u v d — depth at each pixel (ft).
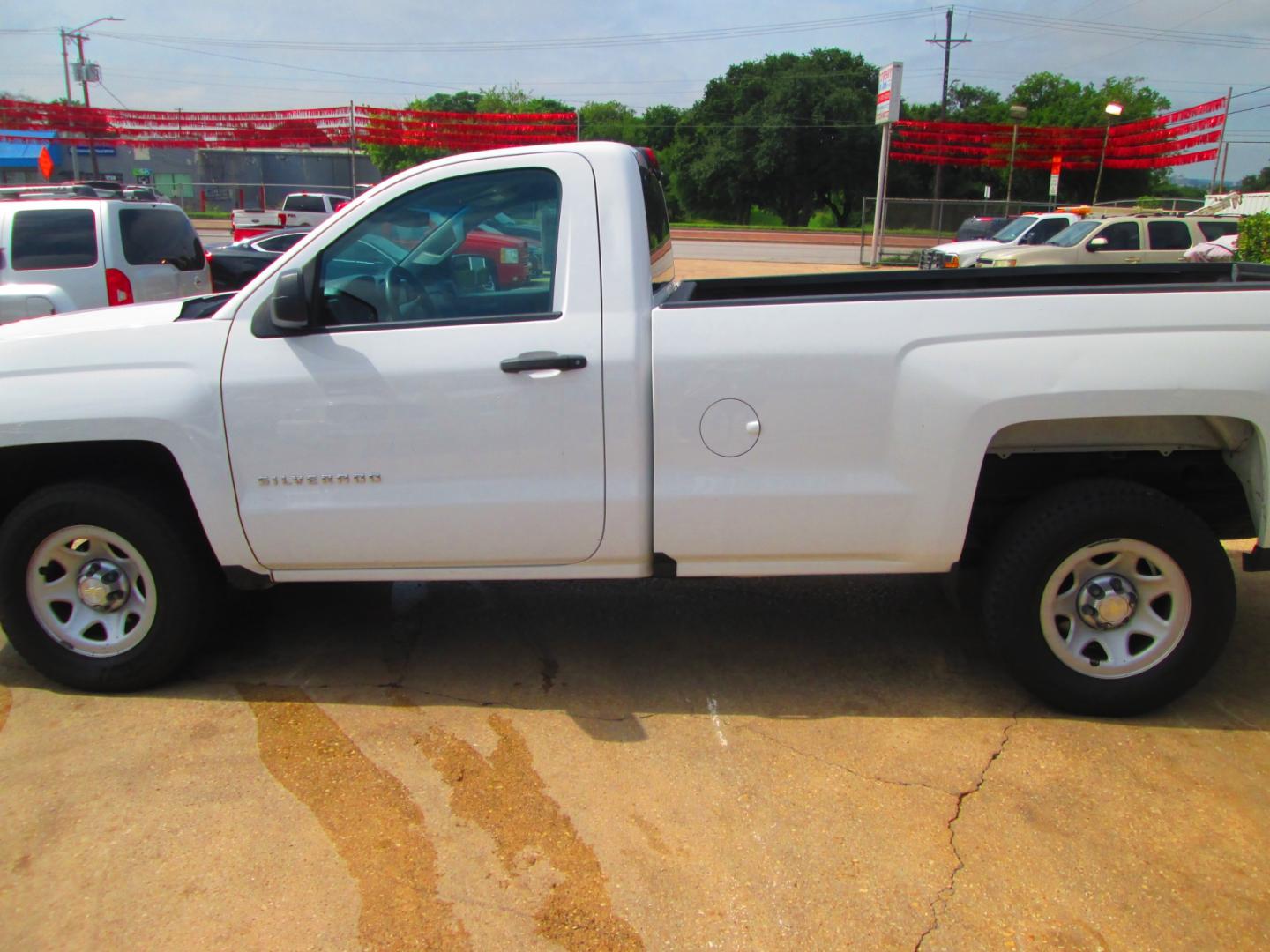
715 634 13.29
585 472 10.51
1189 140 106.93
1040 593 10.46
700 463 10.44
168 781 9.74
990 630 10.82
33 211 26.32
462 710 11.19
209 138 124.67
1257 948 7.52
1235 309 9.93
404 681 11.95
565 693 11.62
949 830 8.93
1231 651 12.55
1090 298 10.04
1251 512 10.39
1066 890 8.15
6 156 152.56
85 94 159.43
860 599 14.49
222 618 12.82
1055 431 10.76
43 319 12.30
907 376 10.14
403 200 10.71
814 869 8.42
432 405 10.44
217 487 10.77
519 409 10.39
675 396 10.28
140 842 8.80
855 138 188.85
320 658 12.57
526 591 14.82
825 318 10.20
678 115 205.57
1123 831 8.91
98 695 11.59
